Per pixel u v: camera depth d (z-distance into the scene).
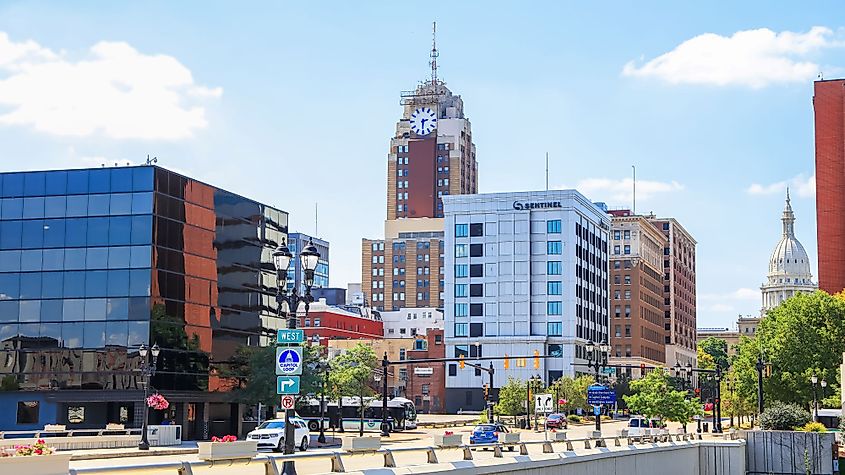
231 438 52.53
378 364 157.75
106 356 76.06
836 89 183.88
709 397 174.62
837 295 137.00
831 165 182.25
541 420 132.62
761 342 120.38
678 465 68.56
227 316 84.62
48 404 76.62
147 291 75.81
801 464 78.75
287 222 96.19
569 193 166.38
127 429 69.75
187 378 78.94
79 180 78.12
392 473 32.59
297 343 30.16
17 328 77.94
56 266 77.81
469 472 36.78
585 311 174.25
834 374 112.12
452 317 170.38
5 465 21.22
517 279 167.50
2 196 79.25
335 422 110.00
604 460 52.19
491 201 169.88
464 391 168.00
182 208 79.75
